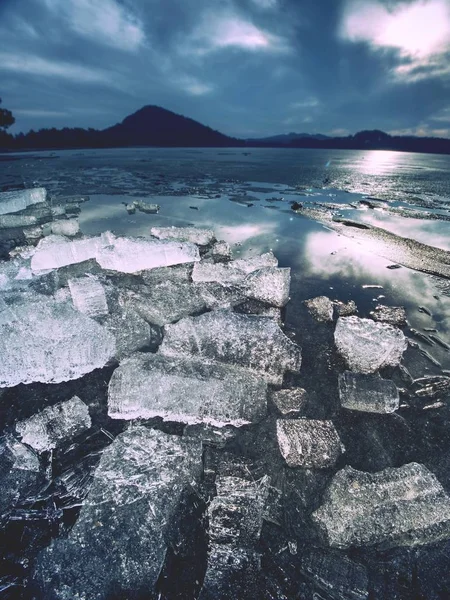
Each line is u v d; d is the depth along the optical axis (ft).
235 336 7.41
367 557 4.26
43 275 10.46
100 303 8.44
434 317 9.61
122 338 7.69
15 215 18.58
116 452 5.08
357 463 5.43
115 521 4.27
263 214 21.94
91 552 4.00
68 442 5.63
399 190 31.01
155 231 15.44
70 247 12.05
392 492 4.69
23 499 4.77
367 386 6.56
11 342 6.81
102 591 3.73
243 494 4.72
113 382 6.21
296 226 19.11
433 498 4.64
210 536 4.29
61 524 4.53
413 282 11.79
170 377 6.24
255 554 4.12
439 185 34.12
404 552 4.28
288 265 13.46
